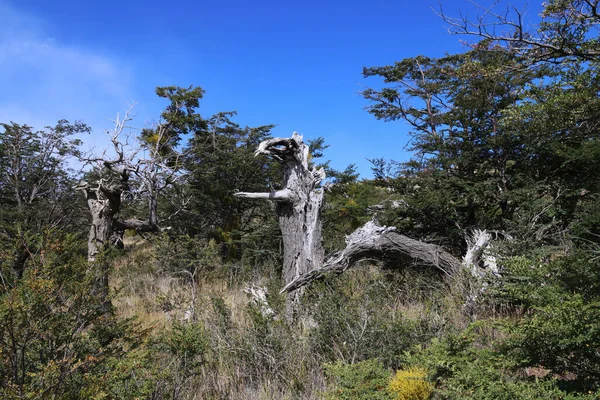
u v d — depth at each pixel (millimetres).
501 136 8836
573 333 3111
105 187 9398
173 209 14664
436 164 10055
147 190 10930
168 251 8312
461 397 3168
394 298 6566
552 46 6852
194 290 7355
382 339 4824
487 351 3852
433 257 7441
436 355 3859
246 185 14453
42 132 14836
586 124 8195
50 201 14211
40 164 14445
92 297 3512
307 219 7906
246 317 5914
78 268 3443
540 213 7605
